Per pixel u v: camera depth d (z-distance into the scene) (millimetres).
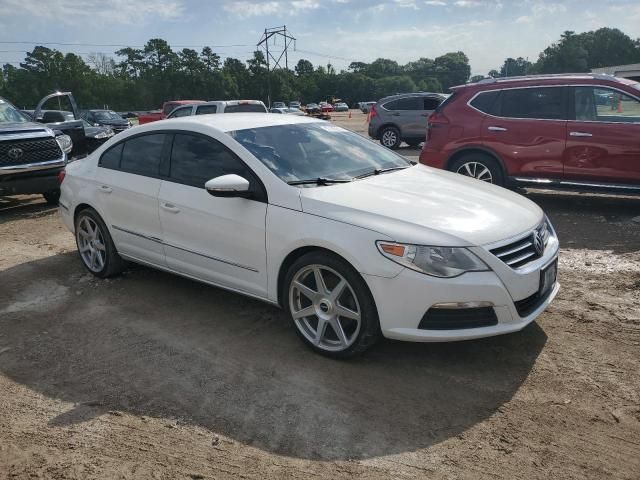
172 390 3512
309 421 3139
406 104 17438
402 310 3404
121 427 3148
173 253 4695
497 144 7832
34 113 11430
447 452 2848
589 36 122500
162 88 108500
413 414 3172
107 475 2768
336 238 3553
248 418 3189
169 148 4758
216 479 2713
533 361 3703
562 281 5121
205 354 3957
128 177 5004
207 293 5086
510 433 2982
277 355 3898
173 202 4551
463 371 3607
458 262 3336
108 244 5363
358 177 4352
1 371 3838
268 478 2701
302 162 4348
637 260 5598
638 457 2777
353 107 135250
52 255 6516
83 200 5414
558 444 2887
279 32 82500
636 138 7004
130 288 5289
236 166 4246
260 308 4703
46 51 97938
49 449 2980
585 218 7352
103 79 103875
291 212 3834
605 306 4523
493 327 3426
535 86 7656
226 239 4215
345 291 3660
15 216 8930
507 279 3404
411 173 4625
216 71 111125
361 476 2691
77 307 4906
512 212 3885
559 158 7469
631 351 3795
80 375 3748
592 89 7320
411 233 3412
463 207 3799
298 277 3832
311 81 130500
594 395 3305
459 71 162125
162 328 4406
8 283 5594
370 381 3525
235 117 4938
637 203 8148
